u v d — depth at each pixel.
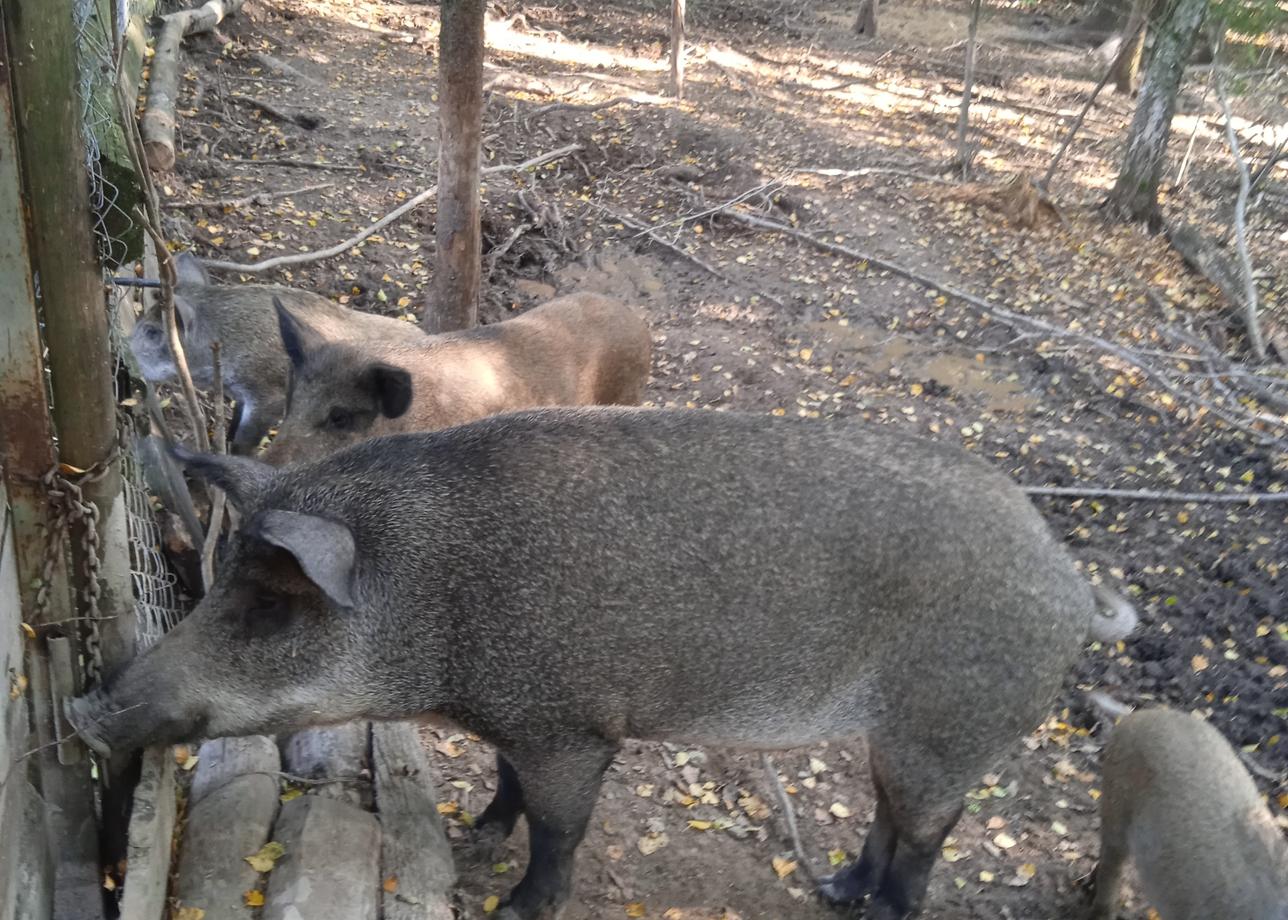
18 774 2.68
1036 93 17.50
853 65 17.64
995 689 3.35
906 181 11.91
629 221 9.57
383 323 6.32
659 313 8.48
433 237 8.70
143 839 2.99
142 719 2.96
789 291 9.09
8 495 2.79
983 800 4.80
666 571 3.16
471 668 3.19
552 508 3.16
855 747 4.88
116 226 2.93
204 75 10.85
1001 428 7.58
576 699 3.22
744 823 4.38
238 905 3.21
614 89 13.54
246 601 3.07
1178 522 6.80
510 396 5.50
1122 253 10.89
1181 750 3.93
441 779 4.21
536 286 8.45
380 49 13.52
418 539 3.15
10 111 2.54
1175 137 15.60
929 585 3.26
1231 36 15.29
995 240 10.72
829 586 3.23
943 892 4.30
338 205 8.90
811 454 3.32
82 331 2.79
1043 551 3.39
